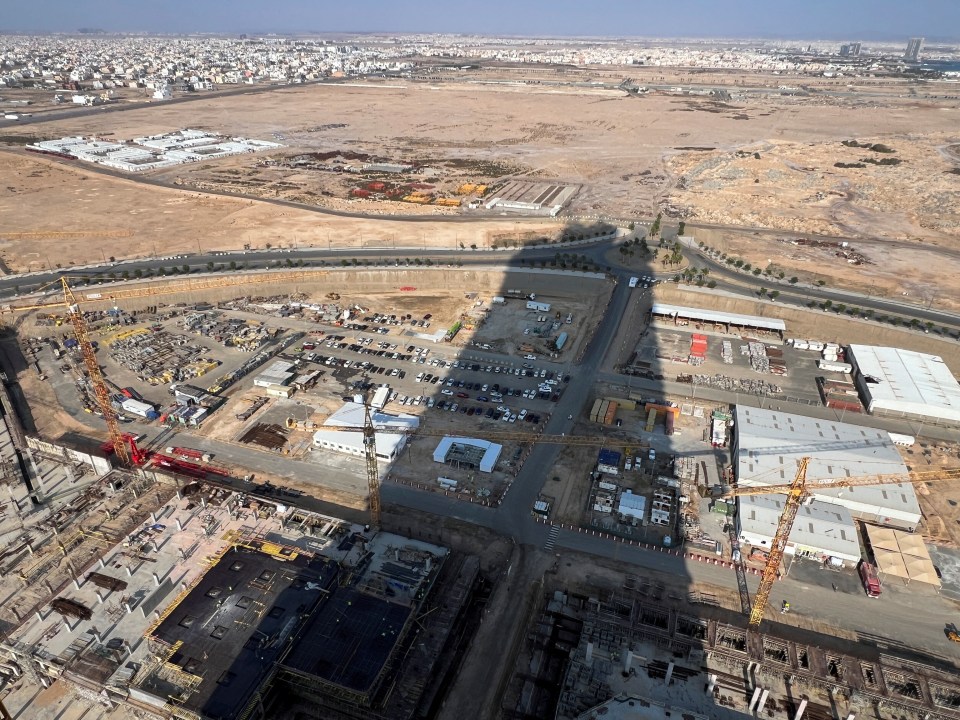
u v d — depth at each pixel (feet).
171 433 388.78
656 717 222.89
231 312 551.18
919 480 335.47
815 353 489.67
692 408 418.92
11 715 230.07
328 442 371.56
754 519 310.86
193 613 256.11
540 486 345.51
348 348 492.13
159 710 225.56
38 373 449.89
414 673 242.58
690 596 278.87
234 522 309.42
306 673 233.14
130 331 513.04
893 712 235.61
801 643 257.34
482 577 290.35
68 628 254.06
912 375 434.71
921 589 284.82
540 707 237.25
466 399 426.10
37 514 323.98
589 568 292.61
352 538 298.35
